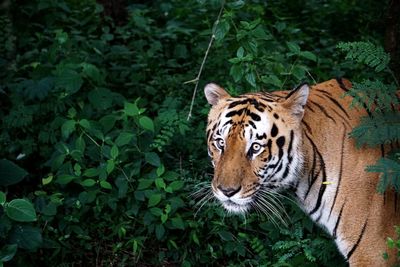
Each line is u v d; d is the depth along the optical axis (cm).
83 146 581
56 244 545
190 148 632
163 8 952
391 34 720
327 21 949
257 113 462
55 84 645
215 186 462
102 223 577
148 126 571
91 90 663
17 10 858
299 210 545
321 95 495
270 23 884
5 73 726
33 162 647
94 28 852
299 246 535
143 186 561
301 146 470
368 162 470
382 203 466
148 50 794
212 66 749
